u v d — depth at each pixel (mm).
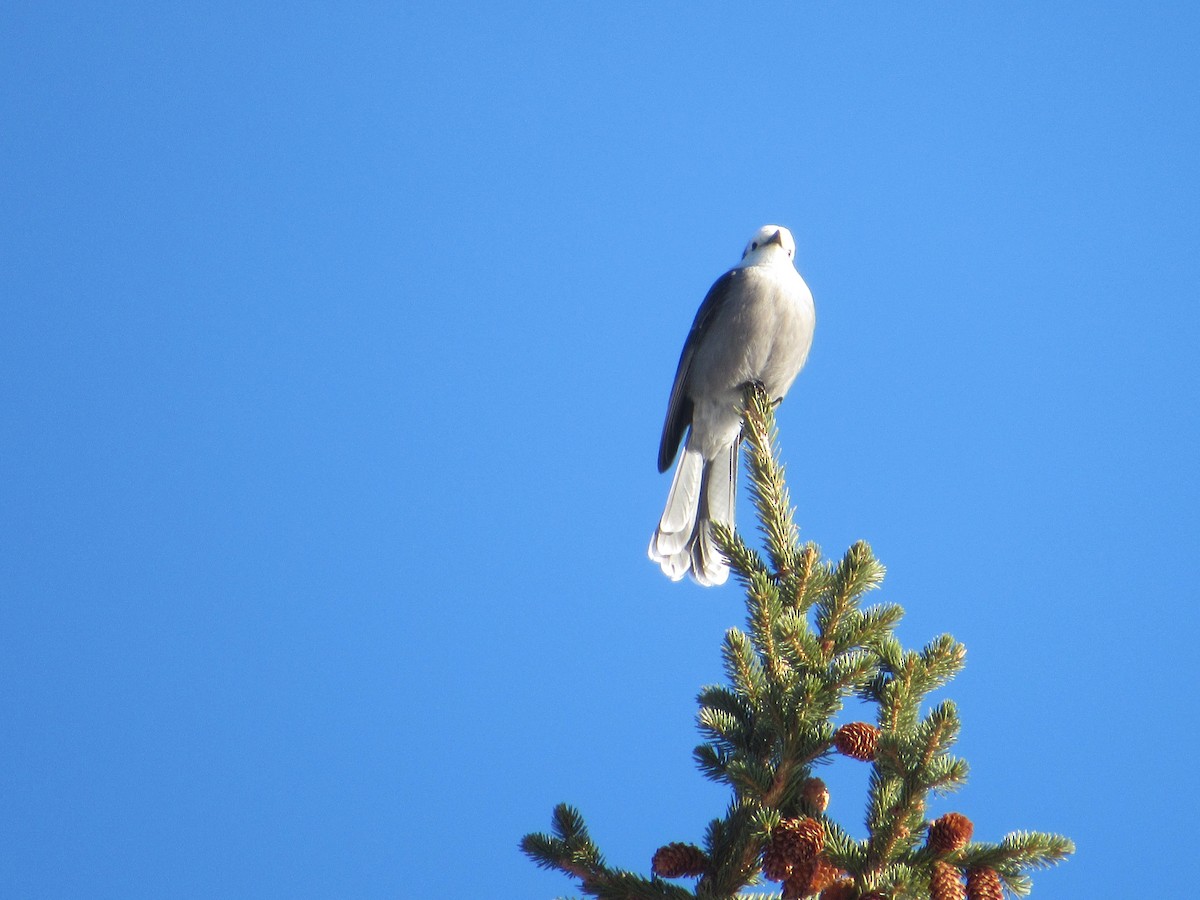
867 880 5336
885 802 5648
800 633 6008
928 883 5297
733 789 6125
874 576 6414
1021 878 5543
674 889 5715
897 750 5406
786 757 5684
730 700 6512
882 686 6312
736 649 6293
